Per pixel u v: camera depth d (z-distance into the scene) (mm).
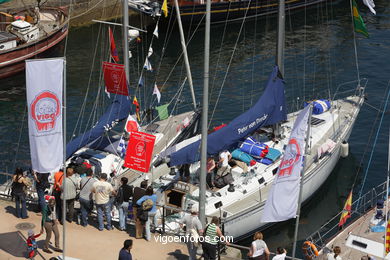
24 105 51500
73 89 52844
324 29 68688
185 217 22219
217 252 23484
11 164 40469
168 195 30406
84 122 46688
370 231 28781
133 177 31531
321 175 35375
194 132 37219
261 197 30938
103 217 26109
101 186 24438
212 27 72375
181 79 55344
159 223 28219
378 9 73938
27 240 22234
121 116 33219
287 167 21844
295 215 22266
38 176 24984
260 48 63875
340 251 25594
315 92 51375
